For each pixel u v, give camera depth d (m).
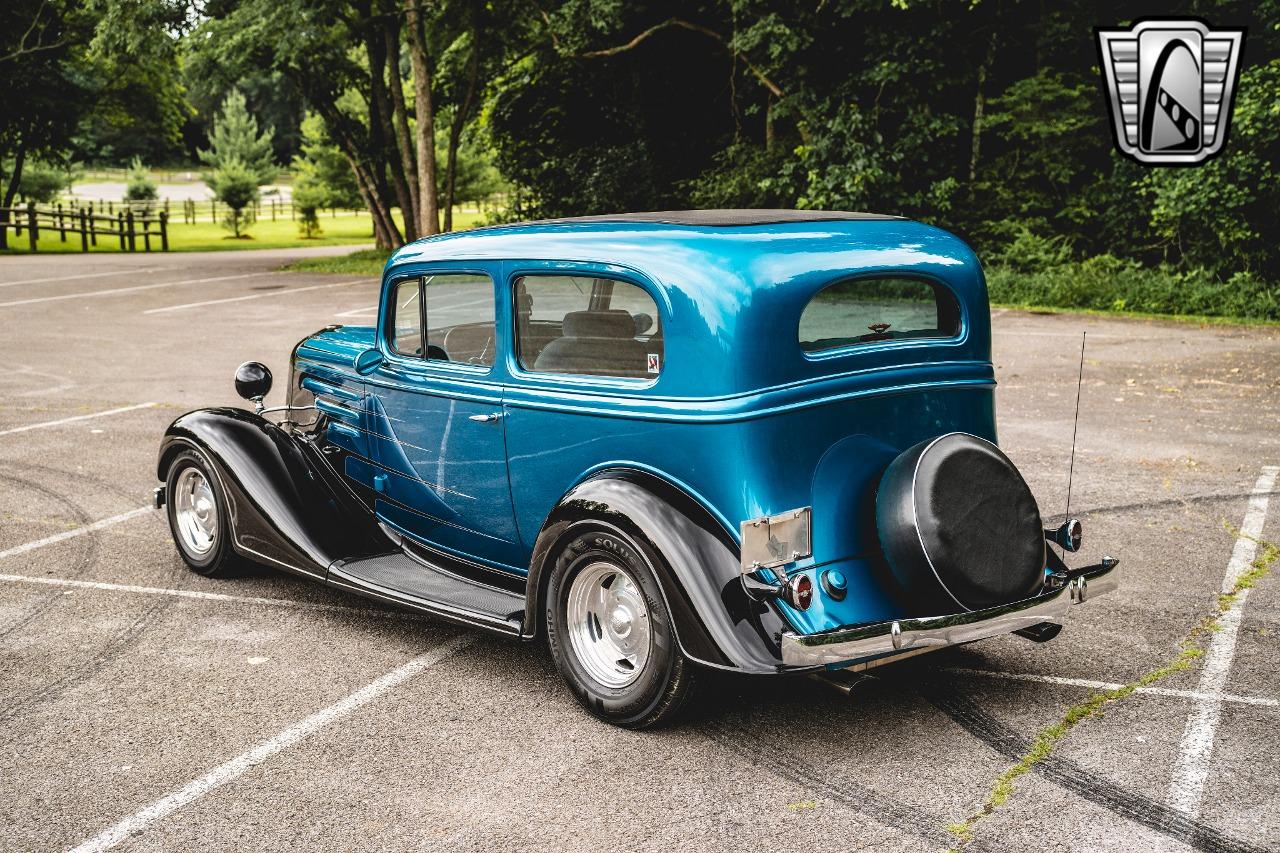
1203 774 3.71
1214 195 18.31
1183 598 5.41
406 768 3.83
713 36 24.47
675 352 3.94
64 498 7.43
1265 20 19.44
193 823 3.49
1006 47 22.97
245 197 51.66
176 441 5.72
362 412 5.48
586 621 4.22
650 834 3.38
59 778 3.79
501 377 4.60
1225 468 7.89
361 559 5.23
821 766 3.80
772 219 4.35
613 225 4.34
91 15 31.69
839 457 4.01
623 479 4.02
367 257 30.50
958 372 4.43
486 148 30.66
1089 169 22.84
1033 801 3.54
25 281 23.97
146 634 5.12
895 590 3.93
